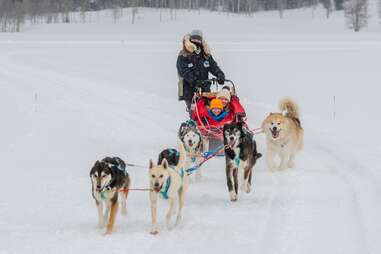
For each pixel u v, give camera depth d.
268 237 5.38
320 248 5.03
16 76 23.80
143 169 8.62
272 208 6.43
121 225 5.94
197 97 9.07
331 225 5.70
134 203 6.84
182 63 9.68
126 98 17.06
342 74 21.62
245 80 20.30
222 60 29.27
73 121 13.06
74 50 41.84
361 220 5.82
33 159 9.22
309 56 31.17
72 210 6.54
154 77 22.89
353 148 9.51
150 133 11.75
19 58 34.12
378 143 9.91
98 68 27.31
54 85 20.67
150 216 6.28
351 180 7.59
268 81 19.86
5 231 5.70
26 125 12.34
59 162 9.05
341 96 16.06
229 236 5.46
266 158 8.95
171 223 5.98
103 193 5.54
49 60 32.69
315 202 6.61
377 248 4.99
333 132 11.12
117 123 12.95
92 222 6.06
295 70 23.66
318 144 10.21
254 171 8.51
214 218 6.12
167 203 6.85
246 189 7.27
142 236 5.52
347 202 6.55
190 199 7.02
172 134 11.65
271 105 14.52
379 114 13.12
